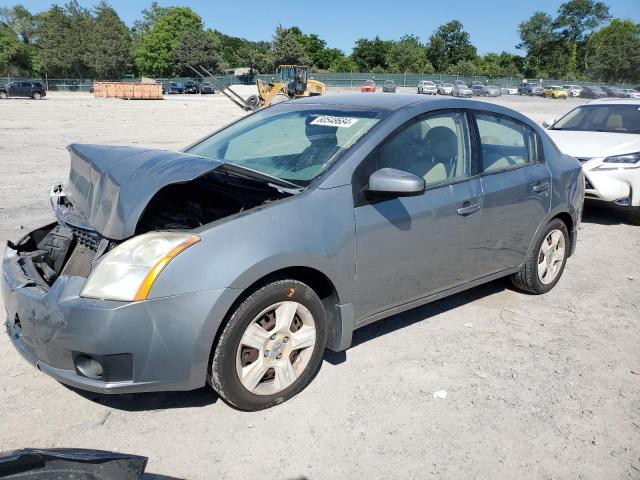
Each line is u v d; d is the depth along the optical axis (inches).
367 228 131.1
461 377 139.3
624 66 3983.8
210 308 107.1
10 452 69.9
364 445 113.0
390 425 119.6
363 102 157.3
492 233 163.9
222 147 161.9
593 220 313.9
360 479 103.9
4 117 908.0
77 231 123.6
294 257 117.3
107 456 72.6
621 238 276.2
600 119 337.1
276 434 115.3
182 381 109.3
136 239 109.2
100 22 3324.3
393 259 138.1
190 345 107.2
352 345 154.2
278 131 157.8
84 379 106.7
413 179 125.4
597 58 4104.3
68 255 133.7
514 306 184.2
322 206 124.7
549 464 109.5
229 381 114.4
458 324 169.3
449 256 152.6
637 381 140.7
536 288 190.2
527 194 172.9
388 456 110.2
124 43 3376.0
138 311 103.5
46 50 3282.5
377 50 4352.9
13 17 3959.2
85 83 2792.8
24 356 116.9
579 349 156.4
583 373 143.4
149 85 1982.0
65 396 126.0
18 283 118.1
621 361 150.6
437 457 110.3
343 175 129.8
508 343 158.2
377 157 136.6
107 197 117.1
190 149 170.4
